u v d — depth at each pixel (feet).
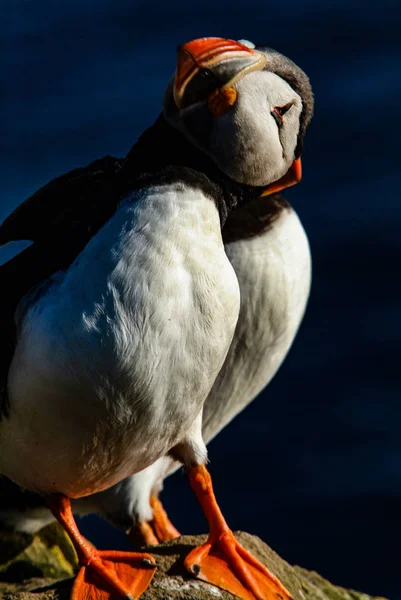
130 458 26.55
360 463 69.10
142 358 24.12
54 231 25.90
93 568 27.09
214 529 28.78
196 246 24.53
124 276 23.98
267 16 132.26
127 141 103.60
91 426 24.99
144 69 117.29
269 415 73.46
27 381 24.77
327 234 92.22
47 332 24.32
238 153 25.16
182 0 135.44
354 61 120.67
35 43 124.77
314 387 75.97
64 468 26.30
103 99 111.04
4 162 101.19
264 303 34.01
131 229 24.29
